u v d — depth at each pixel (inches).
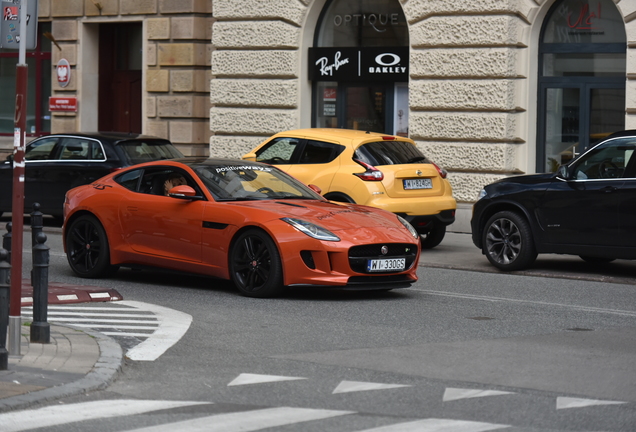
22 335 387.9
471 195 872.9
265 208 513.3
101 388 318.7
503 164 858.1
